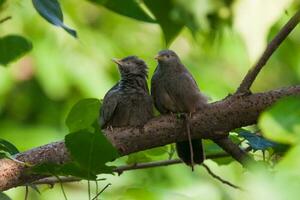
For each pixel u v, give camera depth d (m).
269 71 15.58
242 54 14.08
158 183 12.80
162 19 7.54
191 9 7.27
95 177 5.76
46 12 6.34
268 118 3.82
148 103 8.96
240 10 5.68
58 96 14.10
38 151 6.85
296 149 3.69
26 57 14.05
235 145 7.21
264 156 6.91
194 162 8.04
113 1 7.47
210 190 7.68
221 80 14.19
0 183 6.73
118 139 7.02
